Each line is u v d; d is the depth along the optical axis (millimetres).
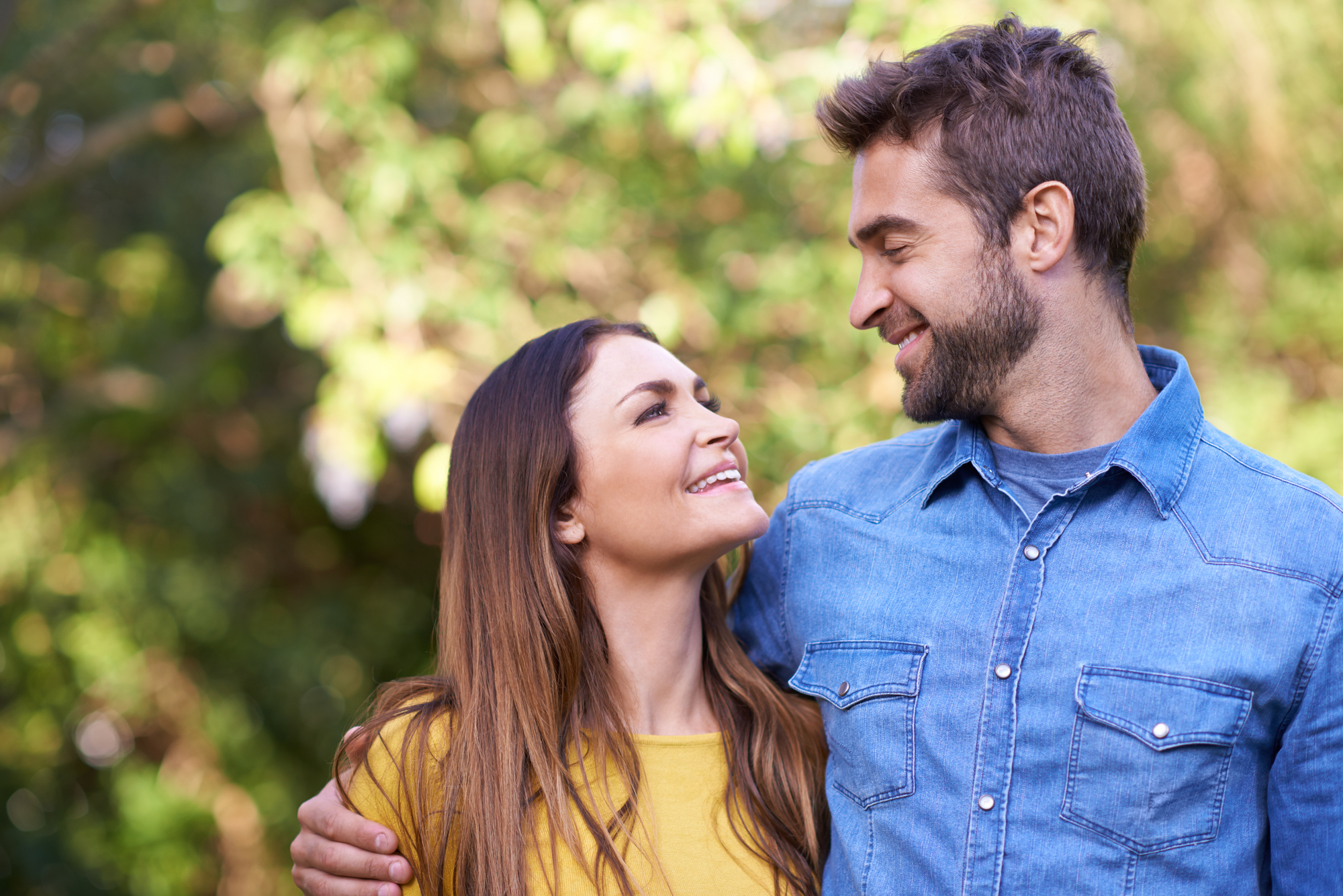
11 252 5406
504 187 4348
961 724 1493
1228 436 1550
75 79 5246
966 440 1629
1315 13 4320
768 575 1859
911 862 1498
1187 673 1389
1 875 5289
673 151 4160
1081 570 1485
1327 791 1365
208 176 5586
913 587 1601
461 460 1824
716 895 1582
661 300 3787
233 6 4793
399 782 1642
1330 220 4445
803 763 1753
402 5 4367
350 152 4371
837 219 3947
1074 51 1582
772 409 3875
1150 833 1384
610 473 1693
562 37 4152
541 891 1569
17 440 5309
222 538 5875
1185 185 4523
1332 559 1388
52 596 5281
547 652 1691
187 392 5453
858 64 3486
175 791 5512
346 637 5746
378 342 3979
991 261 1517
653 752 1692
